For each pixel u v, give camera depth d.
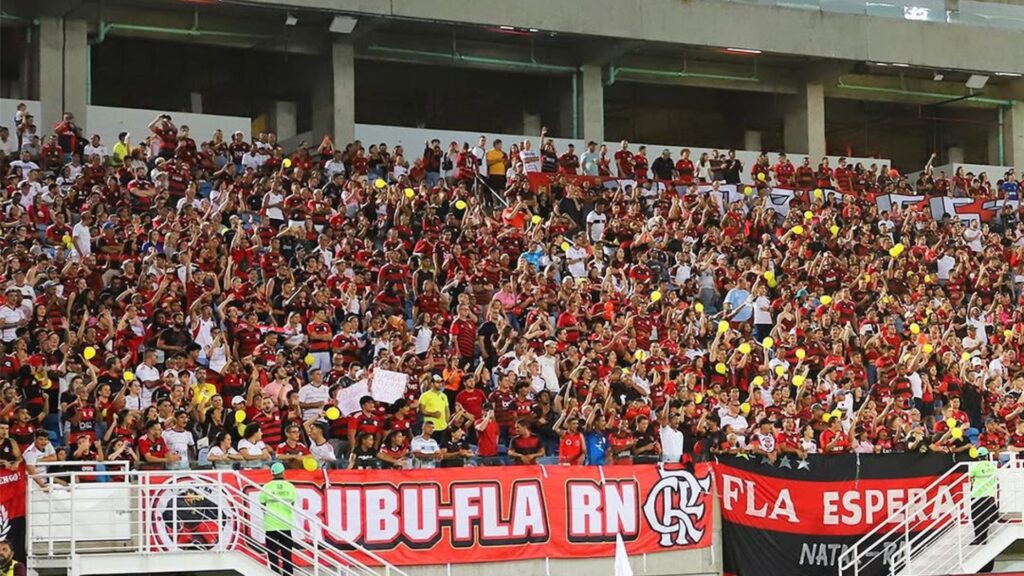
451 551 24.72
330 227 33.56
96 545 22.20
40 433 23.47
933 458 27.77
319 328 28.97
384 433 25.97
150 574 22.75
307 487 23.75
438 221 35.22
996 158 51.00
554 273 33.69
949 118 50.62
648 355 30.53
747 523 26.88
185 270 29.48
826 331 33.75
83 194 33.16
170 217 31.69
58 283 28.45
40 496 22.02
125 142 35.25
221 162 36.25
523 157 39.09
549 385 29.11
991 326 36.88
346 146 39.91
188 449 24.06
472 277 32.94
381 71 42.62
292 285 30.16
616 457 26.77
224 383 26.53
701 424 27.59
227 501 23.11
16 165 33.22
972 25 48.47
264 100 41.31
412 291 32.62
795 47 45.91
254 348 28.14
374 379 26.27
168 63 40.03
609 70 45.47
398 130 42.38
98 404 24.48
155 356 26.08
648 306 33.00
